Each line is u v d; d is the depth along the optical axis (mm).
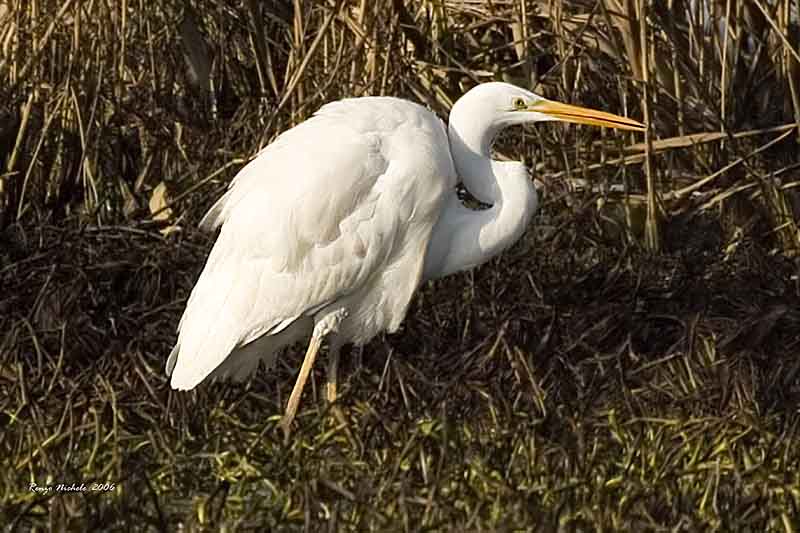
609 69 14992
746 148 14648
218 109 17094
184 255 13539
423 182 10500
